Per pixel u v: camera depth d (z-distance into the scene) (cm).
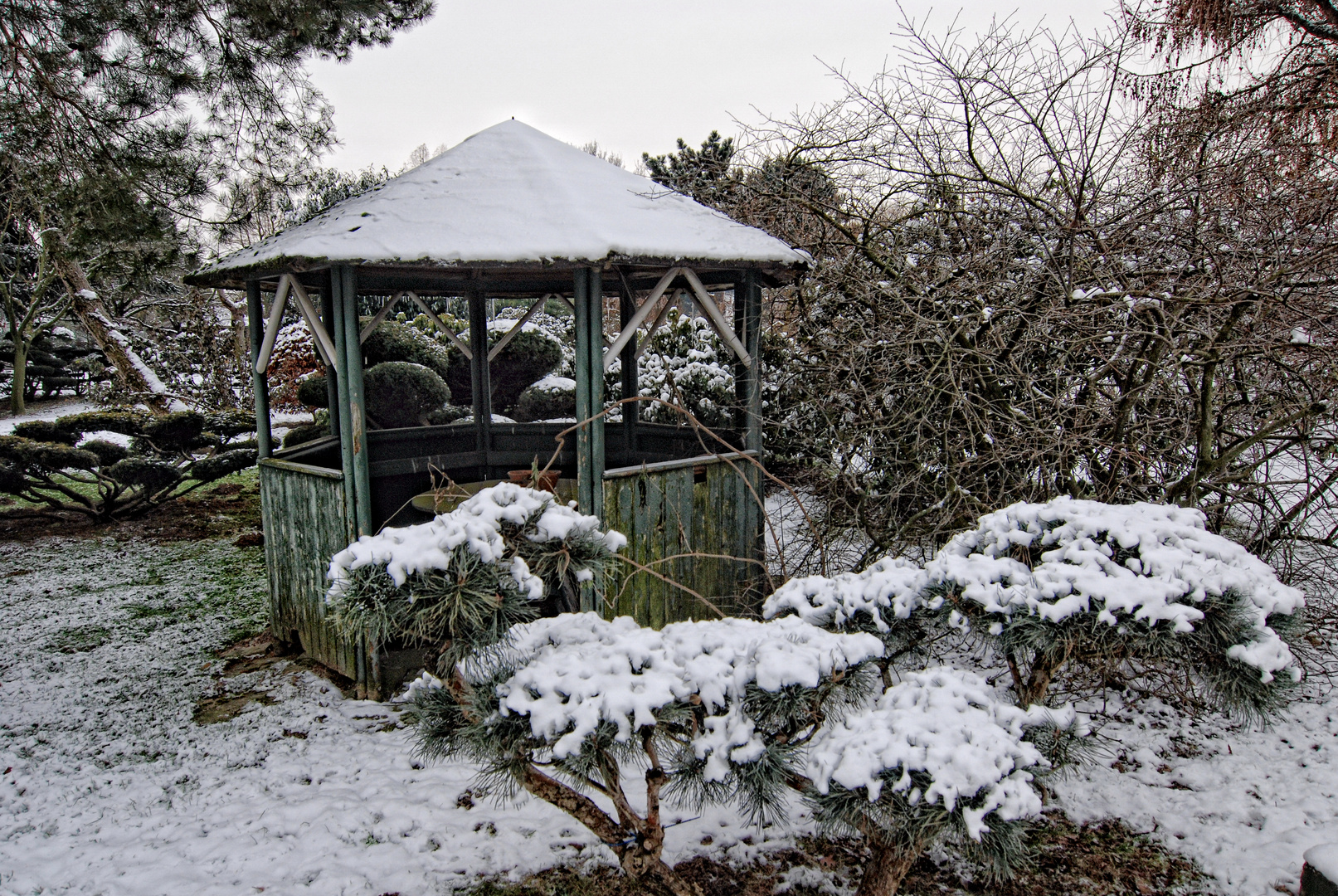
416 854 248
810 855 243
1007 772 148
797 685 170
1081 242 379
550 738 167
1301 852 234
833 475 446
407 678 379
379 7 618
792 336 481
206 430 772
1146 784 279
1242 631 179
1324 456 367
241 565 609
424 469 575
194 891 231
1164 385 367
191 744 327
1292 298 356
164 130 576
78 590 545
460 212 361
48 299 1644
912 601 212
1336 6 618
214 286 453
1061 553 203
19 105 508
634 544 373
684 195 430
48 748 326
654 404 707
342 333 346
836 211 430
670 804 269
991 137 386
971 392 383
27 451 669
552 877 236
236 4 573
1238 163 389
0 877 240
